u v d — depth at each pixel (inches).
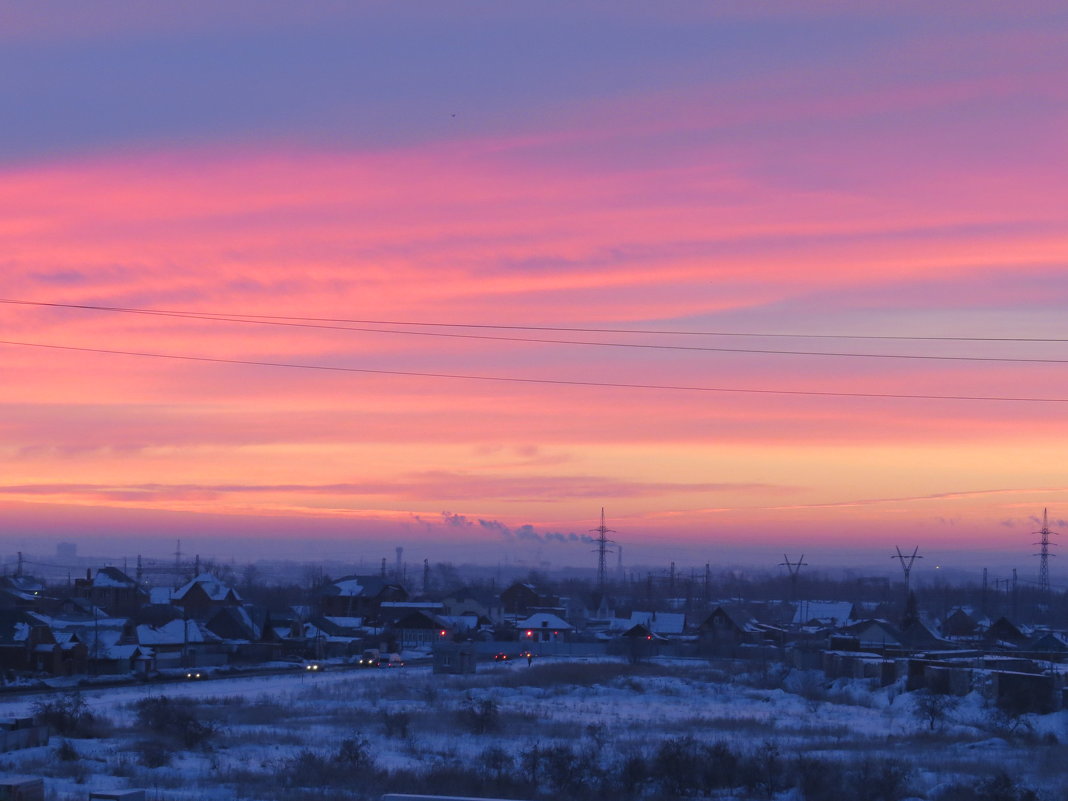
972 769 1744.6
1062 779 1656.0
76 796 1344.7
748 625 5492.1
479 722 2121.1
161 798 1364.4
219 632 4434.1
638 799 1529.3
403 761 1761.8
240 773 1590.8
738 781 1589.6
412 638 5354.3
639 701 2896.2
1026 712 2493.8
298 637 4778.5
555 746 1736.0
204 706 2512.3
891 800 1503.4
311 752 1755.7
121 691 2984.7
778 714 2620.6
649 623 5477.4
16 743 1765.5
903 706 2738.7
